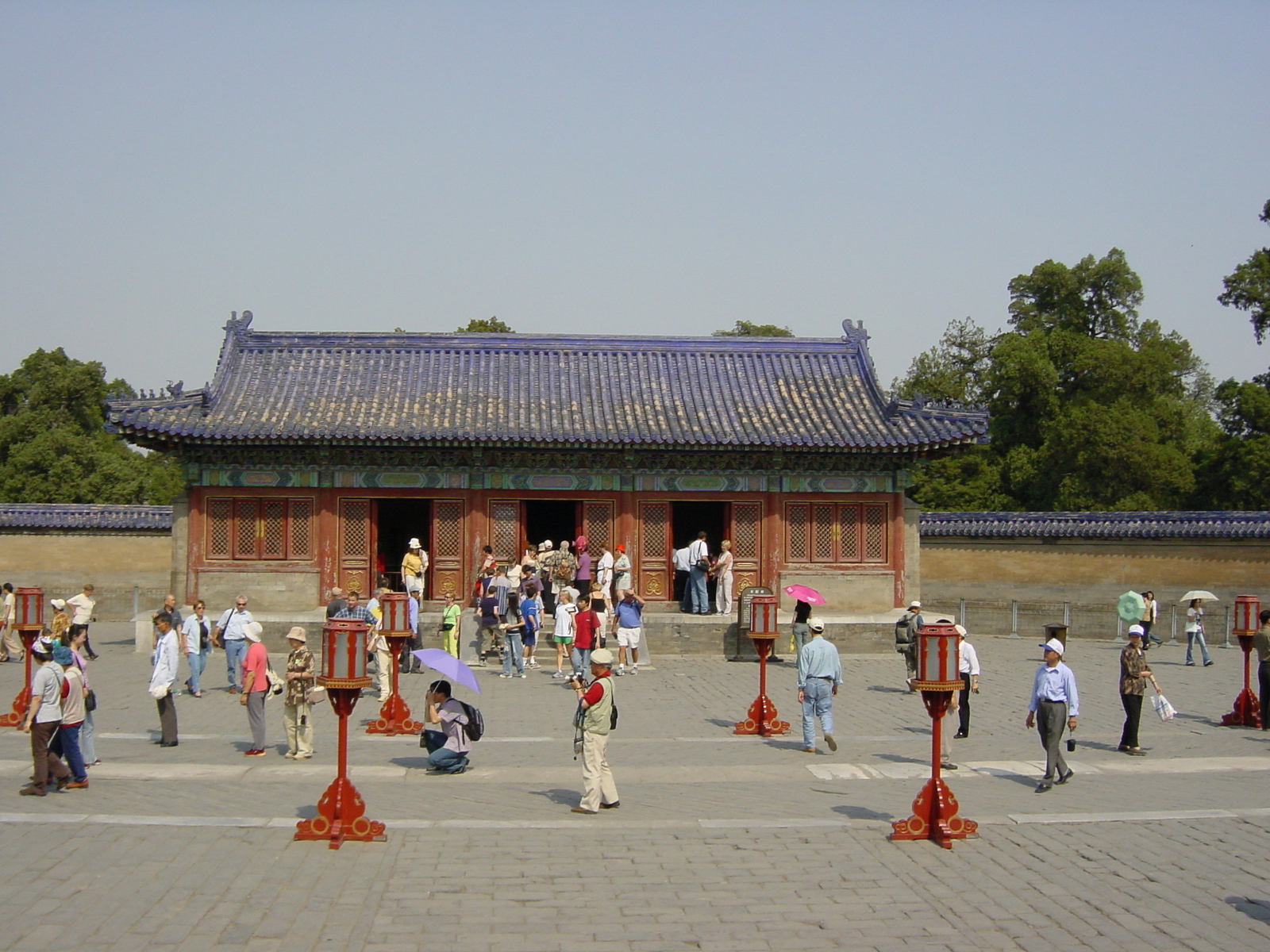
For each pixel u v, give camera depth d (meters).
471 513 43.53
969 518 52.00
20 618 26.39
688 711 30.31
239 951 12.88
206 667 37.78
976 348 88.19
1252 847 17.20
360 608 30.64
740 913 14.37
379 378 45.41
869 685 35.19
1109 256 81.75
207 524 42.75
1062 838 17.64
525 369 46.47
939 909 14.57
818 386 46.47
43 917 13.71
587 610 34.50
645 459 44.09
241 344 46.19
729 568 42.97
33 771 20.06
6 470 74.50
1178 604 49.59
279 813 18.69
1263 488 63.88
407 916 14.09
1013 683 36.06
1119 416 66.94
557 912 14.30
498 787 21.12
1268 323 67.94
